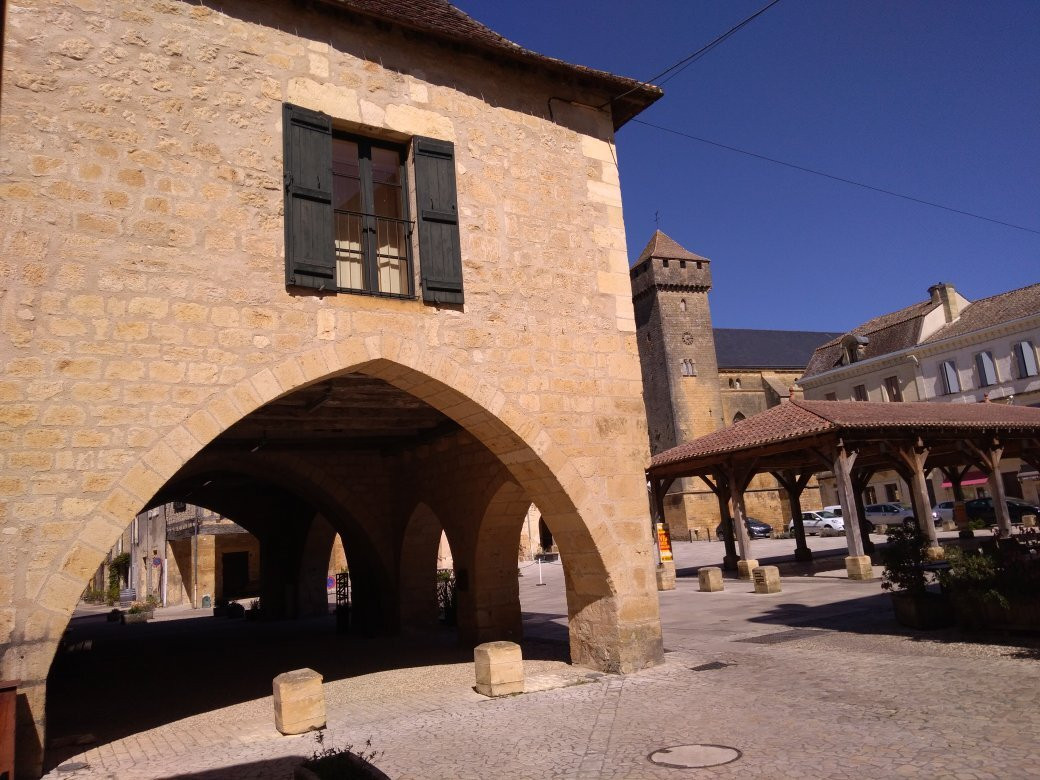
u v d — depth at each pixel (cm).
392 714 745
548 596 2080
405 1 880
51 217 598
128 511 591
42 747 542
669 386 4703
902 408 2080
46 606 554
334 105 758
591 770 509
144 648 1577
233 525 2900
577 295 893
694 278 4903
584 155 944
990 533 2420
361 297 738
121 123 640
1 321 568
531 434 820
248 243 680
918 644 871
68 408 583
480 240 831
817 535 3484
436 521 1461
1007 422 2069
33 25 618
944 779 432
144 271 629
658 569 1938
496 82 886
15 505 555
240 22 718
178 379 629
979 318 3644
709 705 664
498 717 689
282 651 1355
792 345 5809
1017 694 607
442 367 772
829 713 600
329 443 1345
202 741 684
